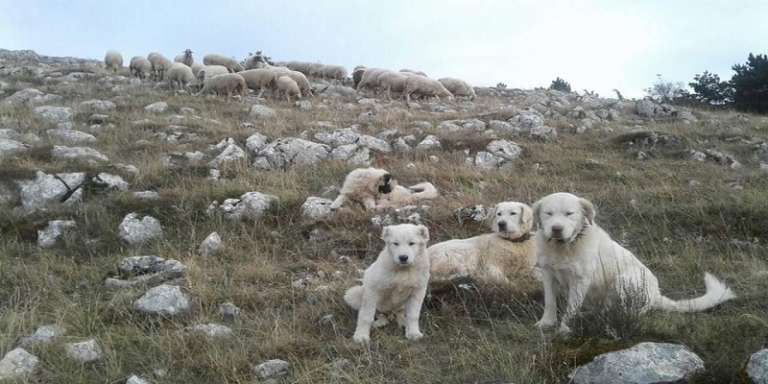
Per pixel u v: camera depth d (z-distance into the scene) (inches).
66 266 242.1
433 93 646.5
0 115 453.4
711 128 510.3
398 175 348.2
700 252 244.1
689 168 380.2
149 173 326.6
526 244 229.8
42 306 210.2
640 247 255.0
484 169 365.7
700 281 222.5
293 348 183.3
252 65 733.3
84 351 180.1
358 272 235.0
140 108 509.7
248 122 472.4
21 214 283.3
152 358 180.1
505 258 227.9
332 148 391.5
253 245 260.1
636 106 600.4
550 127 462.9
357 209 292.7
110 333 190.1
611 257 194.7
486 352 174.9
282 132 442.9
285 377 171.5
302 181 333.4
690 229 269.7
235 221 280.4
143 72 711.1
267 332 190.9
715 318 184.1
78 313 201.6
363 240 263.9
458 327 193.8
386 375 171.5
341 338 188.5
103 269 241.9
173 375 173.0
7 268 235.8
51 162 335.6
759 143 445.4
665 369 154.7
